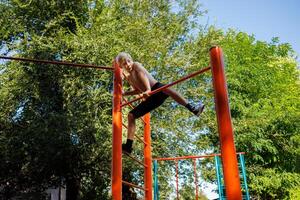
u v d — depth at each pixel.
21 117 11.78
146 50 12.20
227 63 14.92
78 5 13.41
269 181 12.77
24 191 12.95
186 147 13.08
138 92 4.19
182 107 13.30
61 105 12.20
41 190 12.97
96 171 11.89
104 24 11.92
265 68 15.16
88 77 11.33
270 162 13.50
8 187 12.16
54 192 14.94
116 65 4.24
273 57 16.33
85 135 11.12
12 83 11.62
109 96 11.26
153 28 13.71
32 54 11.65
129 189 12.45
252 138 13.19
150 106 3.86
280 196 13.49
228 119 2.95
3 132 11.60
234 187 2.72
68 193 12.56
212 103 13.70
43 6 12.80
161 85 3.81
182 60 13.20
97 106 11.39
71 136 11.38
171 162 12.81
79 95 11.09
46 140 10.63
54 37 12.35
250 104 14.49
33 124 10.80
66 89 11.15
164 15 14.36
